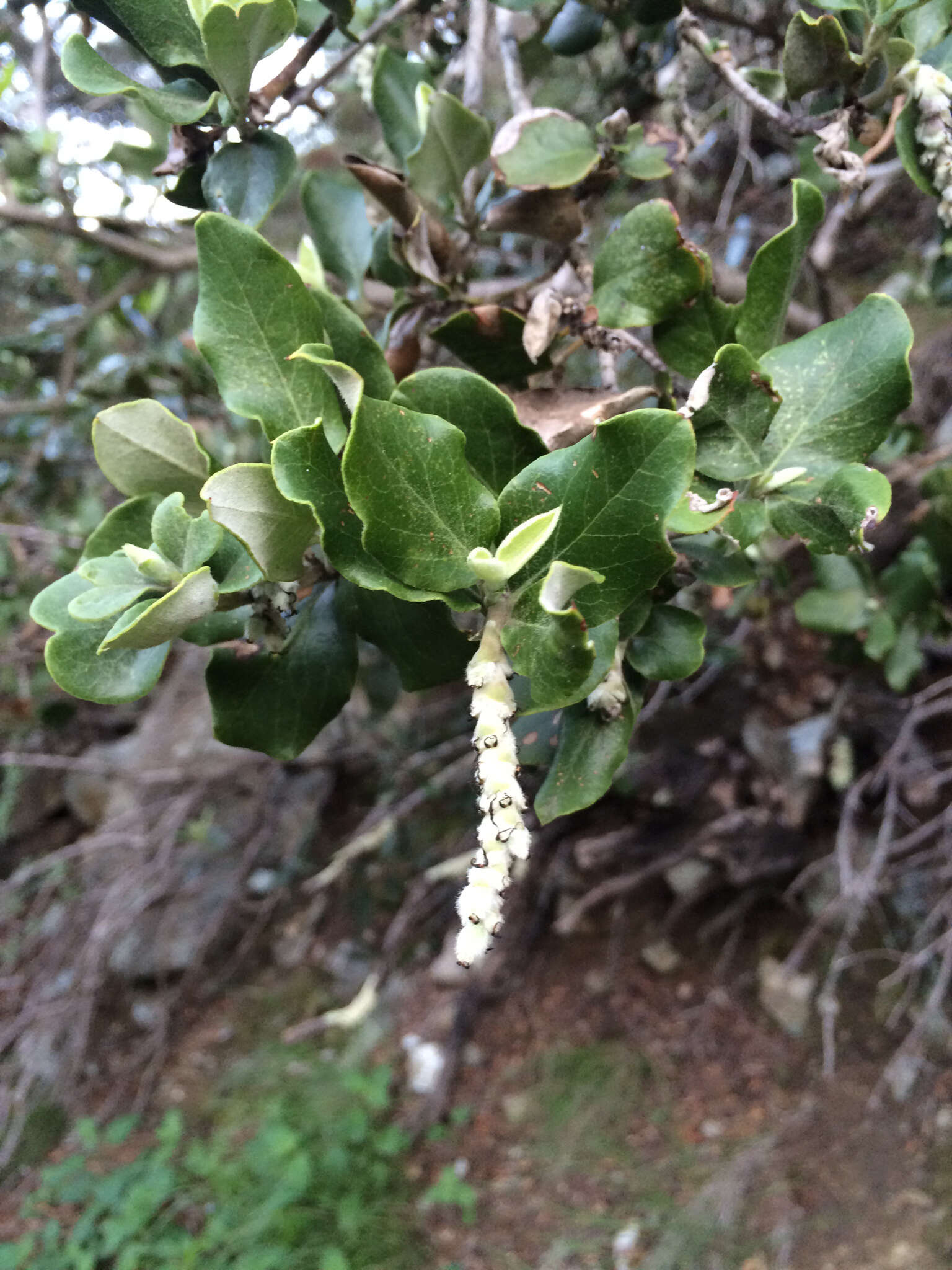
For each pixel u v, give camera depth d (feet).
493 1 1.34
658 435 0.70
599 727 0.90
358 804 4.24
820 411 0.87
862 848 3.04
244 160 1.02
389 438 0.71
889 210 2.94
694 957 3.33
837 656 1.94
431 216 1.22
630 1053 3.17
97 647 0.84
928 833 2.71
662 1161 2.86
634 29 1.70
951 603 2.12
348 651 0.95
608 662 0.77
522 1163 3.01
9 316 3.18
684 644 0.97
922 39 1.02
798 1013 3.04
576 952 3.48
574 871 3.50
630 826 3.31
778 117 1.10
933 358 2.80
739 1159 2.76
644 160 1.13
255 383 0.81
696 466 0.85
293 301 0.82
